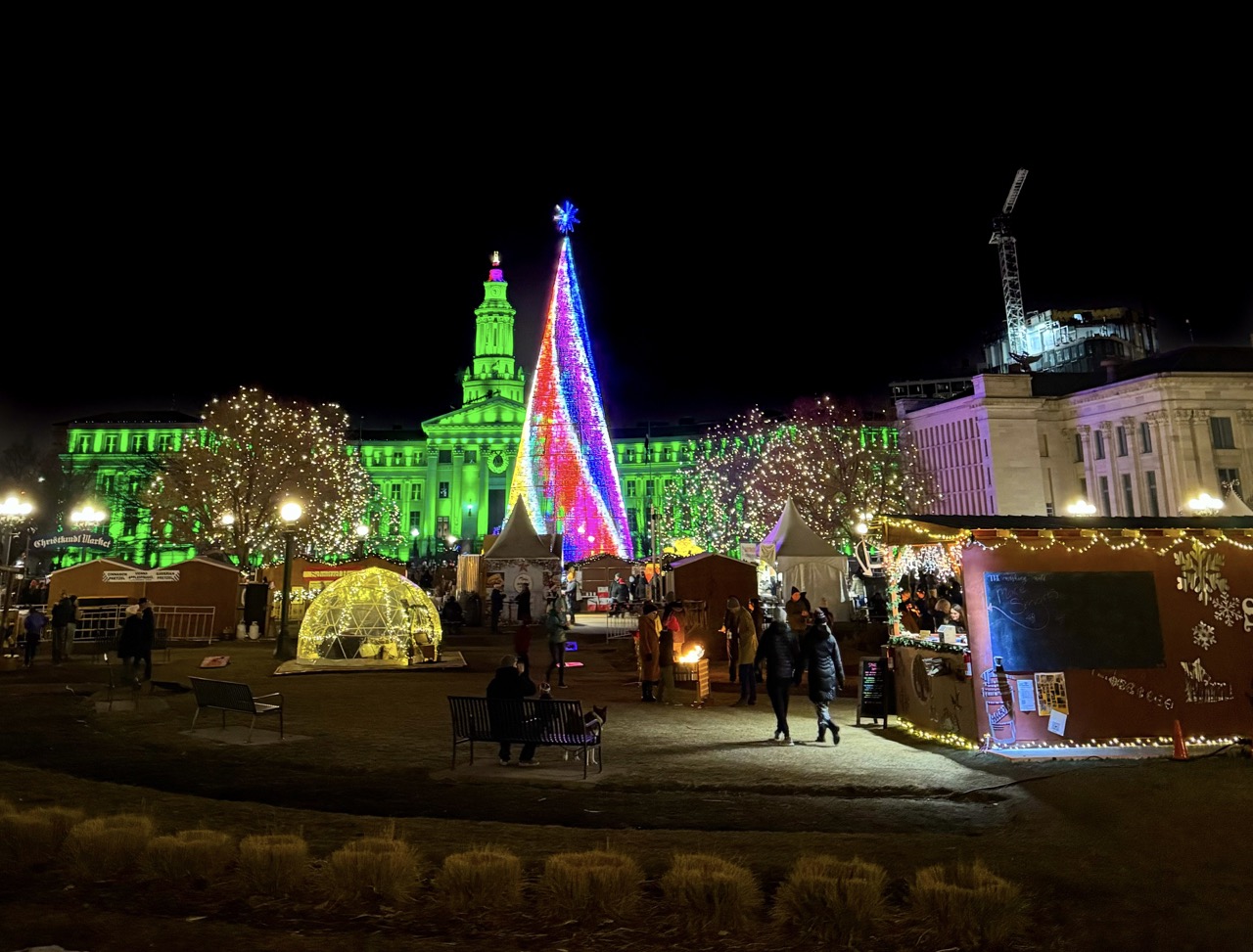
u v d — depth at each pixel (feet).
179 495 157.48
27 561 142.51
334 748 34.83
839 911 16.55
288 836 20.36
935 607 65.05
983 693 34.71
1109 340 239.71
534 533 118.62
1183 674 35.68
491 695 31.89
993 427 194.80
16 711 43.65
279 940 16.01
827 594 91.97
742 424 236.84
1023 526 36.52
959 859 20.74
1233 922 16.81
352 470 201.57
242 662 68.08
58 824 21.56
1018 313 306.96
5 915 16.99
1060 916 17.24
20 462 255.09
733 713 45.32
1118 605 35.91
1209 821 24.00
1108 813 24.99
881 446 176.96
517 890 18.03
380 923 16.99
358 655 65.87
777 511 173.27
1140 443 179.11
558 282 151.74
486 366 377.09
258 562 170.71
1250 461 170.81
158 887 18.75
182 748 34.55
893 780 29.68
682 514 257.14
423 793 27.89
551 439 144.46
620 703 48.65
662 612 60.13
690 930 16.74
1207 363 178.19
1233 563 36.78
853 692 54.08
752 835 22.95
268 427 165.07
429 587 134.92
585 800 27.09
